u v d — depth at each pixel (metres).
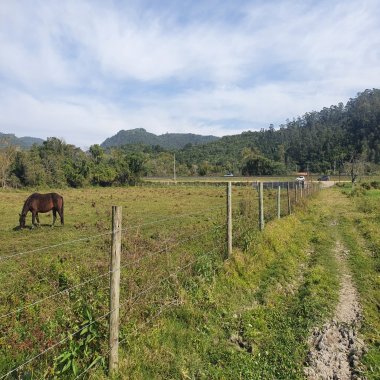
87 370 3.86
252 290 7.27
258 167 119.44
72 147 102.88
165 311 5.55
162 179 102.12
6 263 8.62
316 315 6.33
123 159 81.38
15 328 4.60
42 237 13.93
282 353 5.07
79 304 4.74
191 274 6.87
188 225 14.55
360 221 17.61
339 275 8.82
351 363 4.91
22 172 69.50
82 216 21.19
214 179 100.31
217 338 5.38
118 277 4.08
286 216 16.02
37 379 3.71
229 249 8.29
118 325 4.29
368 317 6.35
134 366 4.23
